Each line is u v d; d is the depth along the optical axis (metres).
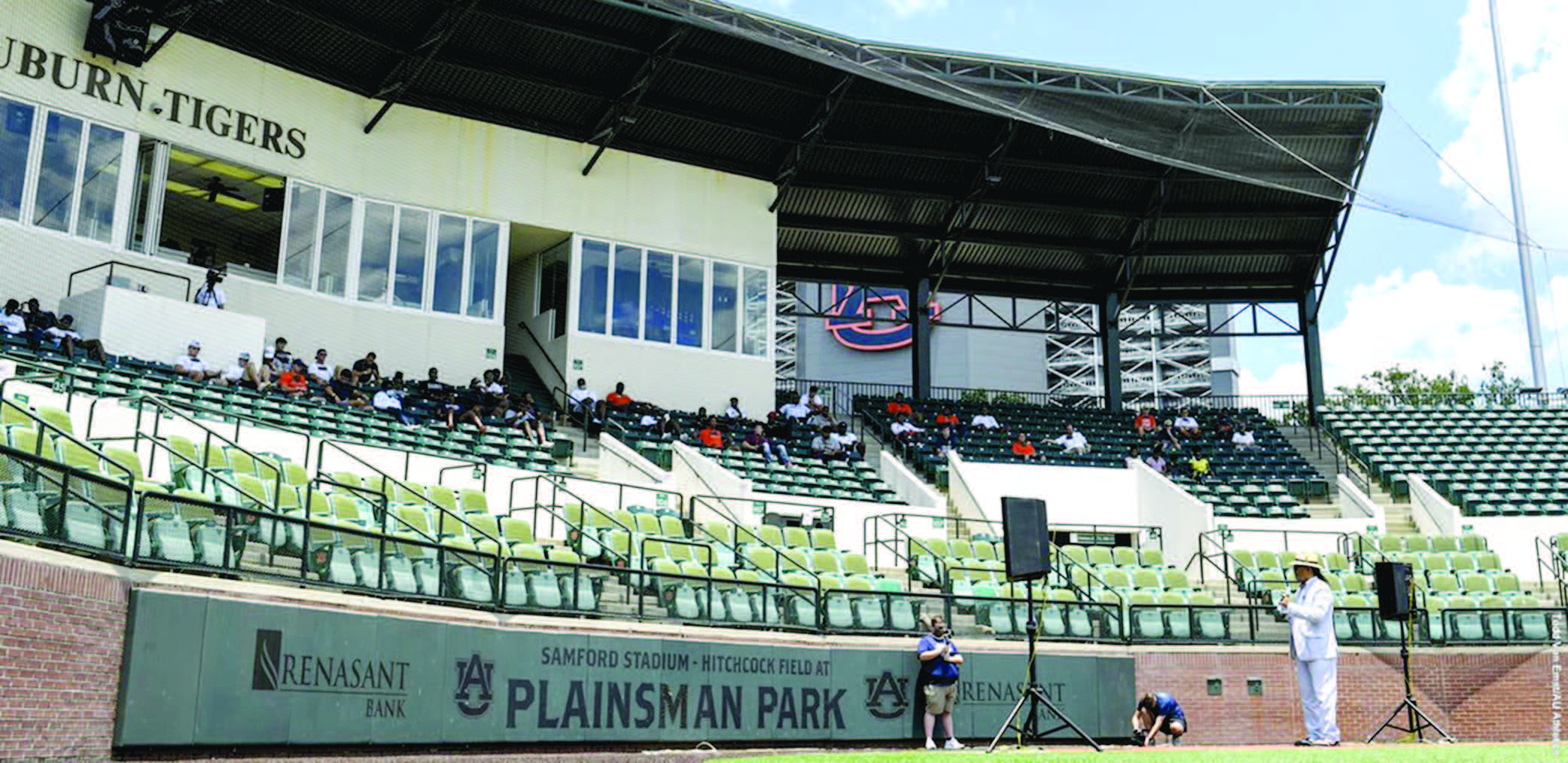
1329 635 13.87
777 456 28.92
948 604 17.17
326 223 26.92
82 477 9.86
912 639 16.36
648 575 14.58
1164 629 18.47
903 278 36.12
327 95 27.19
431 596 12.63
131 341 22.14
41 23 23.28
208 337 23.12
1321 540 28.12
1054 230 34.97
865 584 19.06
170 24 24.25
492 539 14.44
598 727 13.34
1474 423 34.00
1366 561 24.80
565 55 27.67
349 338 26.97
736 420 30.59
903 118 30.64
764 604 15.62
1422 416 34.69
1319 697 13.81
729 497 23.56
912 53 27.30
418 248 28.17
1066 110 28.72
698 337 31.34
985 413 35.38
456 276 28.59
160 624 10.05
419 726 11.91
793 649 15.02
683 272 31.34
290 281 26.22
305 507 14.80
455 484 22.05
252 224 26.88
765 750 14.52
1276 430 35.56
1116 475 30.45
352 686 11.38
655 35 27.28
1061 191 33.41
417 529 15.12
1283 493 30.67
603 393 29.83
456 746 12.22
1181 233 35.09
